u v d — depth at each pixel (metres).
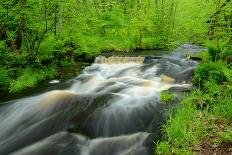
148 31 23.62
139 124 6.84
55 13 12.55
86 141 6.34
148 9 25.48
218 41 10.81
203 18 11.91
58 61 13.40
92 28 22.03
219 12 10.21
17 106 8.39
